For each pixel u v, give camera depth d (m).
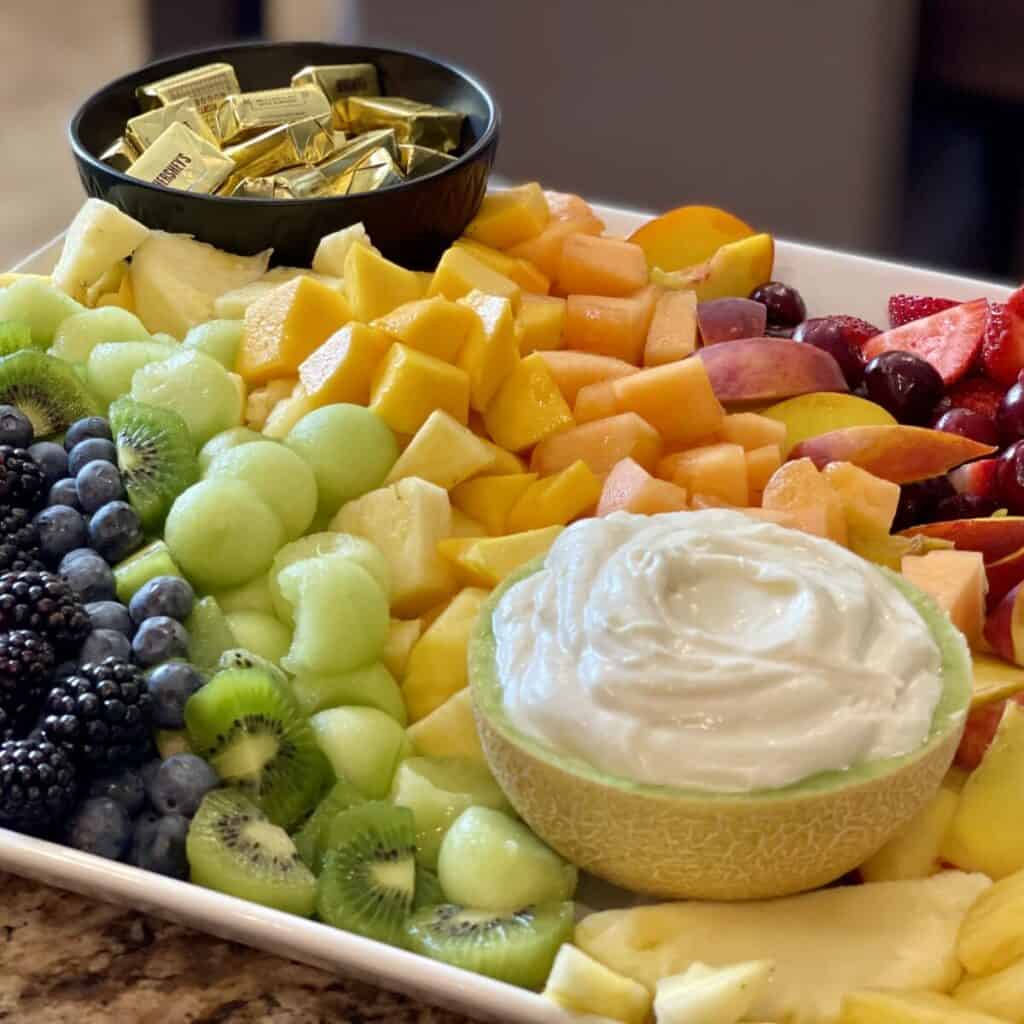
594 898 0.63
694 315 0.80
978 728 0.65
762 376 0.76
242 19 1.46
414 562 0.69
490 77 1.18
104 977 0.60
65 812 0.61
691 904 0.60
